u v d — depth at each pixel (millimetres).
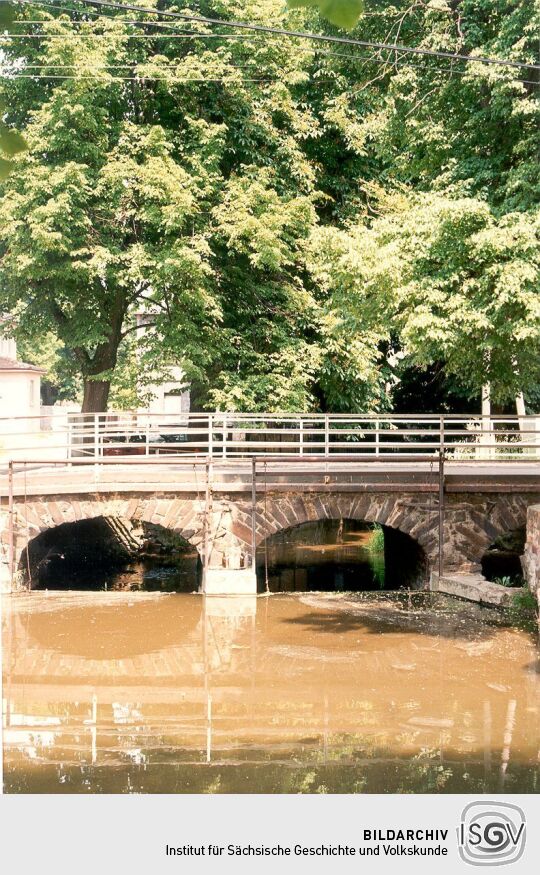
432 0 16938
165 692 11570
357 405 26453
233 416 20234
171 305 23078
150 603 17500
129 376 23672
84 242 22344
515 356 17156
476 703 10844
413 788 7965
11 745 9516
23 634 14961
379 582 20938
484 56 15398
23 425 38688
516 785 8023
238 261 24344
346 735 9719
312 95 26188
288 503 18312
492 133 16516
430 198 15352
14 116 22688
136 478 18344
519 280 14086
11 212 21172
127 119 23688
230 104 23828
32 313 24688
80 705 11062
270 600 17703
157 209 21328
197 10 23594
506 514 18578
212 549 18203
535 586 15508
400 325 16922
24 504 18406
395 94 17781
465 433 18469
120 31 21703
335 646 13828
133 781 8250
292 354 23797
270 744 9461
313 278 24109
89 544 23859
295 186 24719
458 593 17625
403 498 18453
